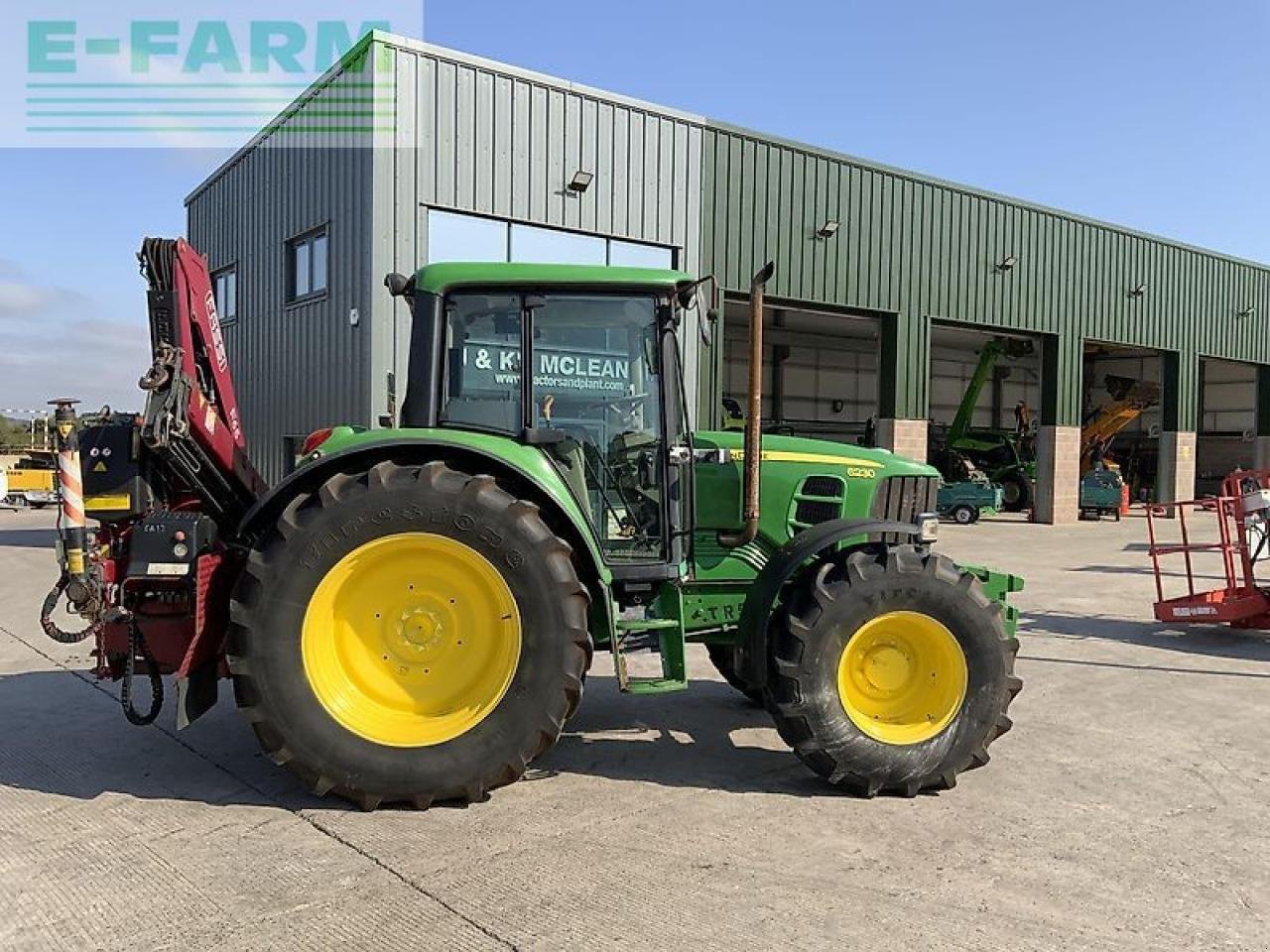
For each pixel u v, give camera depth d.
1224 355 22.92
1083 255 19.58
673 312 4.61
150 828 3.76
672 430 4.59
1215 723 5.41
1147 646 7.56
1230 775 4.51
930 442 25.36
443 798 3.99
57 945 2.88
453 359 4.49
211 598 4.08
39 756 4.65
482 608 4.09
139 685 6.04
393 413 5.11
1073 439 20.02
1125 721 5.43
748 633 4.45
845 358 28.50
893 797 4.19
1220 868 3.49
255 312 15.11
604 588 4.29
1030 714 5.56
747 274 14.58
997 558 13.64
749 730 5.20
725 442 5.08
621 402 4.57
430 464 4.05
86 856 3.50
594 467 4.58
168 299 4.23
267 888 3.25
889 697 4.32
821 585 4.18
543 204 12.48
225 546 4.32
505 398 4.50
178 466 4.31
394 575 4.07
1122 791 4.29
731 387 25.62
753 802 4.11
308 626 3.91
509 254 12.38
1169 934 3.00
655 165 13.48
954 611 4.22
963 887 3.31
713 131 14.09
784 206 14.95
